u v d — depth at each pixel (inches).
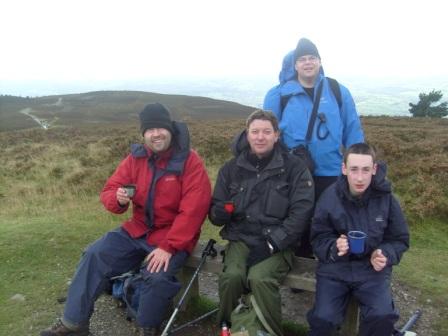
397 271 113.7
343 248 70.1
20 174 281.4
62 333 77.0
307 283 77.7
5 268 116.2
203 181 84.0
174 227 80.9
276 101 92.8
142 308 76.4
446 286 105.4
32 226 146.6
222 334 66.9
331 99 88.8
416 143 263.3
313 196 80.2
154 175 84.2
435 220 146.6
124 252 84.2
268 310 72.7
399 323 89.1
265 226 80.8
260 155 82.1
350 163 72.0
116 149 315.3
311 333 71.7
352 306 79.0
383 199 73.9
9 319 92.1
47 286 106.5
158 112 82.0
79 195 209.9
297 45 90.2
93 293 79.7
